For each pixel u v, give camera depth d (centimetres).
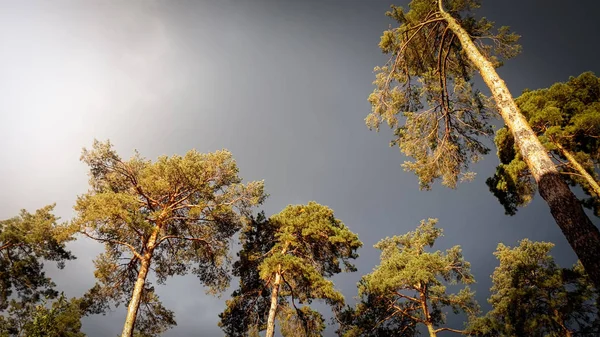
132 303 1177
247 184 1575
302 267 1447
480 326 1652
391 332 1862
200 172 1455
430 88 1159
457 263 1900
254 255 1750
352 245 1705
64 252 1550
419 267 1705
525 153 680
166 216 1398
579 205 550
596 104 1127
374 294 1859
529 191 1248
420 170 1174
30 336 1022
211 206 1466
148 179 1366
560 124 1184
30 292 1528
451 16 1105
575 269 1702
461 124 1140
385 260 2031
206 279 1642
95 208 1168
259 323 1702
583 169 1110
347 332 1812
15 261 1495
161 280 1619
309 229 1681
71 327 1117
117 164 1483
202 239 1494
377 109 1194
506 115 760
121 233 1293
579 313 1631
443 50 1168
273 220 1823
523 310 1747
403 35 1132
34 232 1425
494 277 2020
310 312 1623
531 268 1806
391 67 1188
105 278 1289
